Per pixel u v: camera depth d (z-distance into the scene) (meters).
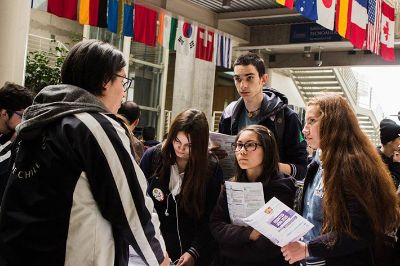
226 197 2.66
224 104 16.53
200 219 2.81
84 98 1.70
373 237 2.11
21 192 1.62
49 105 1.68
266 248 2.41
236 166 2.74
